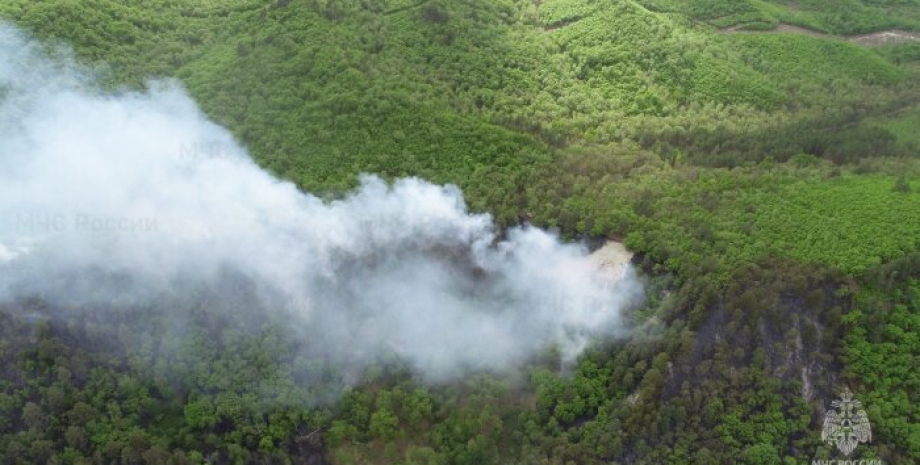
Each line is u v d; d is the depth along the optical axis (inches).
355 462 4463.6
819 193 5403.5
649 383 4389.8
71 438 4192.9
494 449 4441.4
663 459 4274.1
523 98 6658.5
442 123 5974.4
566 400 4522.6
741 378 4436.5
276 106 5885.8
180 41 6520.7
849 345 4566.9
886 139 6446.9
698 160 6087.6
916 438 4325.8
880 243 4904.0
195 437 4362.7
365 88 6097.4
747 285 4623.5
